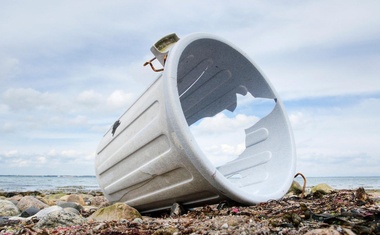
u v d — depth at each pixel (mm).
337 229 2891
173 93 4488
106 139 6957
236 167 6441
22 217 6957
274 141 6156
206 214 4461
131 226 3924
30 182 51750
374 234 2857
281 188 5312
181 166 4539
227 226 3369
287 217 3375
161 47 5395
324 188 9445
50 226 4684
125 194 6312
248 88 6500
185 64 5980
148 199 5691
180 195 5031
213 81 6609
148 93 5316
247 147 6590
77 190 30312
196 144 4320
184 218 4441
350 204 4391
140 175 5422
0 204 8203
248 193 4758
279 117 6211
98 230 3783
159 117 4691
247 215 3973
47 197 15102
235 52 5938
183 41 5082
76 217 4922
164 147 4711
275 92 6250
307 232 2809
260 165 6109
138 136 5242
